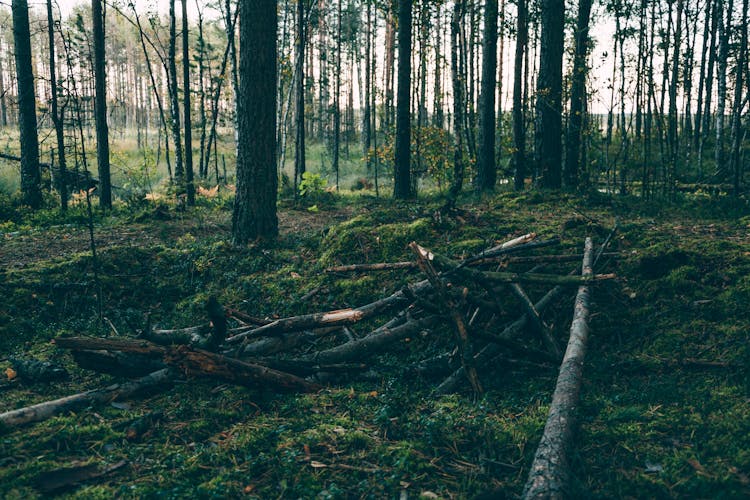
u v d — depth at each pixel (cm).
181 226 1258
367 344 585
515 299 658
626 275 666
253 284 834
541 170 1318
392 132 1825
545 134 1309
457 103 1396
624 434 399
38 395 512
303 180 1755
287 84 3353
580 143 1530
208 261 905
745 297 568
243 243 984
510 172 1892
